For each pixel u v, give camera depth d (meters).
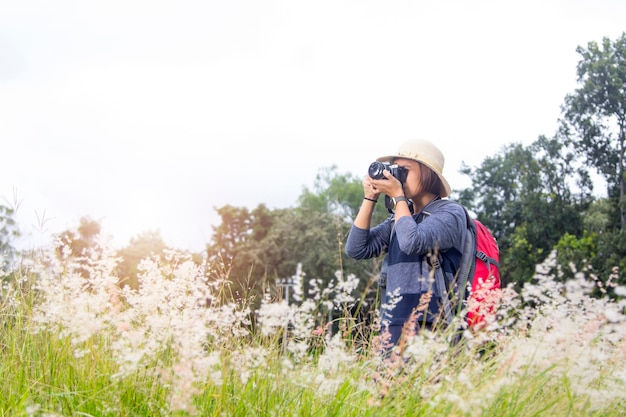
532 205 42.78
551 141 45.34
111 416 2.49
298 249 39.66
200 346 2.62
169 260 3.03
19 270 3.21
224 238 44.59
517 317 2.93
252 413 2.52
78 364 2.74
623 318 2.69
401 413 2.52
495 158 55.34
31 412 2.26
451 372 2.61
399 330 3.35
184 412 2.38
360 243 3.96
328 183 69.44
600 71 44.81
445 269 3.45
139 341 2.63
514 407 2.51
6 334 3.11
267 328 2.55
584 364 2.60
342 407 2.65
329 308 2.91
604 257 33.62
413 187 3.80
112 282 2.89
